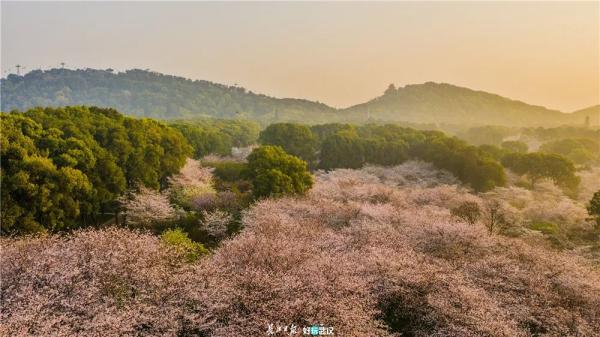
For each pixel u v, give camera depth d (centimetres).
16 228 2898
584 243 3578
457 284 1955
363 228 2914
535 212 4491
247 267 1834
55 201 3142
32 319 1475
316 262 2006
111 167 3819
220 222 3444
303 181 4597
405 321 1938
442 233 2725
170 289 1705
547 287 2088
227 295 1617
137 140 4444
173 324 1529
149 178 4372
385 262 2111
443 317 1762
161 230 3500
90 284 1705
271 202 3684
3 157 3028
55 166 3238
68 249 2020
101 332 1423
